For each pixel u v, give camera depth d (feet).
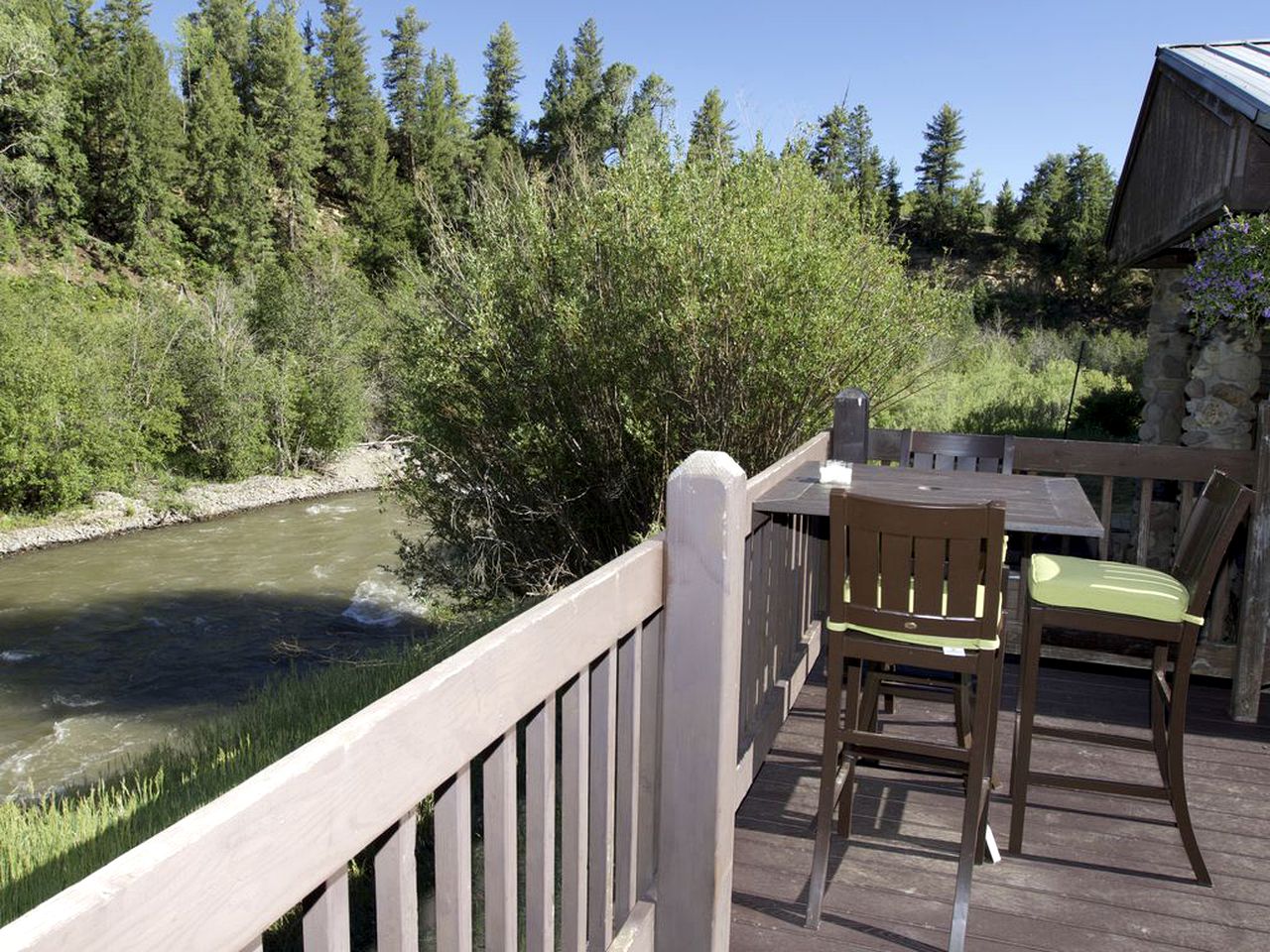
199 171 145.18
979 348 82.33
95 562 49.34
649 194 24.04
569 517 27.89
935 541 7.49
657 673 6.63
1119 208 32.04
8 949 2.02
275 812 2.91
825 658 14.20
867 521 7.63
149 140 131.85
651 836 6.77
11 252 112.37
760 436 25.05
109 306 91.09
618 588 5.65
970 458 14.40
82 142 131.95
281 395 69.77
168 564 49.01
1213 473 9.66
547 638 4.78
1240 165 19.10
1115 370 78.89
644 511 26.66
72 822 19.25
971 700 9.64
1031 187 204.03
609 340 24.99
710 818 6.42
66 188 122.52
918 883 8.51
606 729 5.84
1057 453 13.89
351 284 81.15
